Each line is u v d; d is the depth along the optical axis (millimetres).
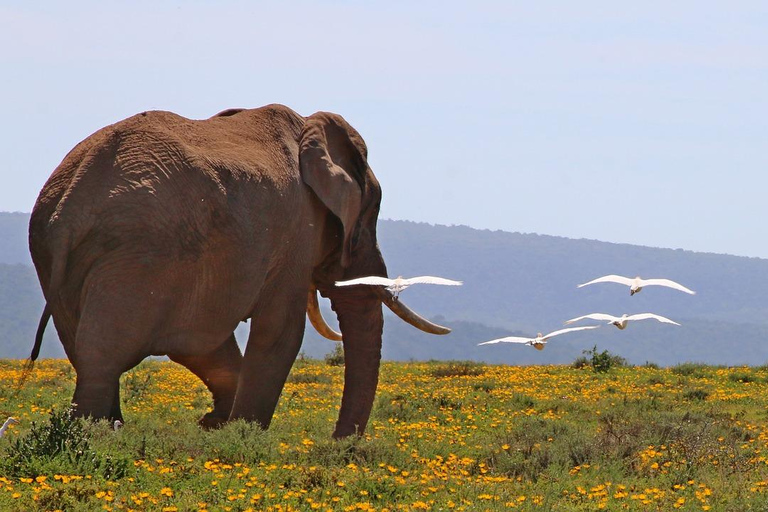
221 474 40375
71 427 42312
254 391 55844
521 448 50750
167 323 47812
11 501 35719
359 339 62406
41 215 47156
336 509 37531
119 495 37406
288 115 58031
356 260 61719
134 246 46156
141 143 47875
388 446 48406
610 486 42969
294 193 55219
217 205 49000
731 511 39125
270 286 54875
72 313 46938
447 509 37969
